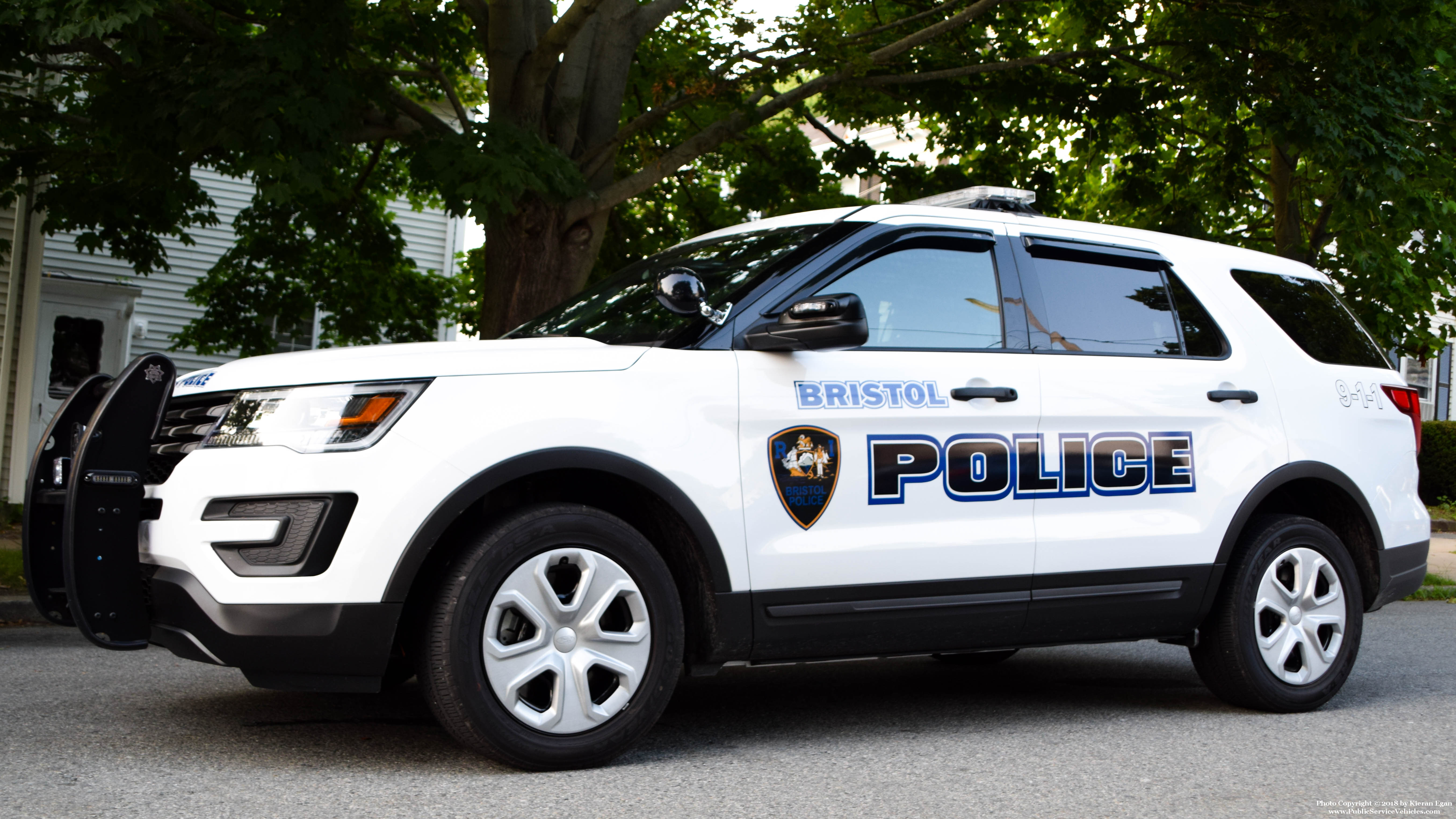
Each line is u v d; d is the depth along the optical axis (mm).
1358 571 5461
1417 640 7742
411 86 12828
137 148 9359
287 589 3600
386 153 14273
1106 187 13844
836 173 13719
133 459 3812
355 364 3805
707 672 4152
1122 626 4734
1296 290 5582
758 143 13789
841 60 10883
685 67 10688
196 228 18641
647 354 4051
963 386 4441
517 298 10367
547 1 11344
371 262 14672
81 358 16922
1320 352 5449
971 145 13219
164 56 8664
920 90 12016
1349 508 5375
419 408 3717
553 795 3578
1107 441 4703
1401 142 10273
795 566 4125
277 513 3643
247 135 8266
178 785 3594
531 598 3779
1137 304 5000
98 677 5367
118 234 12148
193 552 3670
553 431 3812
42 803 3357
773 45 10781
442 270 20188
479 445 3719
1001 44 12586
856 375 4289
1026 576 4488
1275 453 5086
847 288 4414
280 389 3787
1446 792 3846
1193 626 4922
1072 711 5145
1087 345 4793
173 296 18469
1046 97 12023
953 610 4375
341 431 3676
